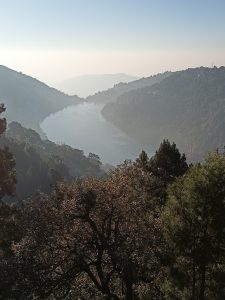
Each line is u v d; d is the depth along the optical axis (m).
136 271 16.58
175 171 33.91
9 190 24.36
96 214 17.00
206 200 15.95
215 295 16.88
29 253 15.60
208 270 17.09
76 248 16.36
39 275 15.55
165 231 16.83
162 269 17.09
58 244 16.34
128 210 17.14
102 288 17.33
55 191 17.67
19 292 15.45
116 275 19.44
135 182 20.36
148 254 16.20
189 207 16.28
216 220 15.88
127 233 16.58
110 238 16.95
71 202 16.39
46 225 16.05
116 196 16.97
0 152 24.70
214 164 16.17
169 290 17.22
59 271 17.31
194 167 16.81
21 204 17.61
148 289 18.70
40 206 16.73
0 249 19.47
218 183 15.86
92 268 19.33
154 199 20.78
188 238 16.27
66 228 16.30
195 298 17.42
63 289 16.86
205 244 16.12
